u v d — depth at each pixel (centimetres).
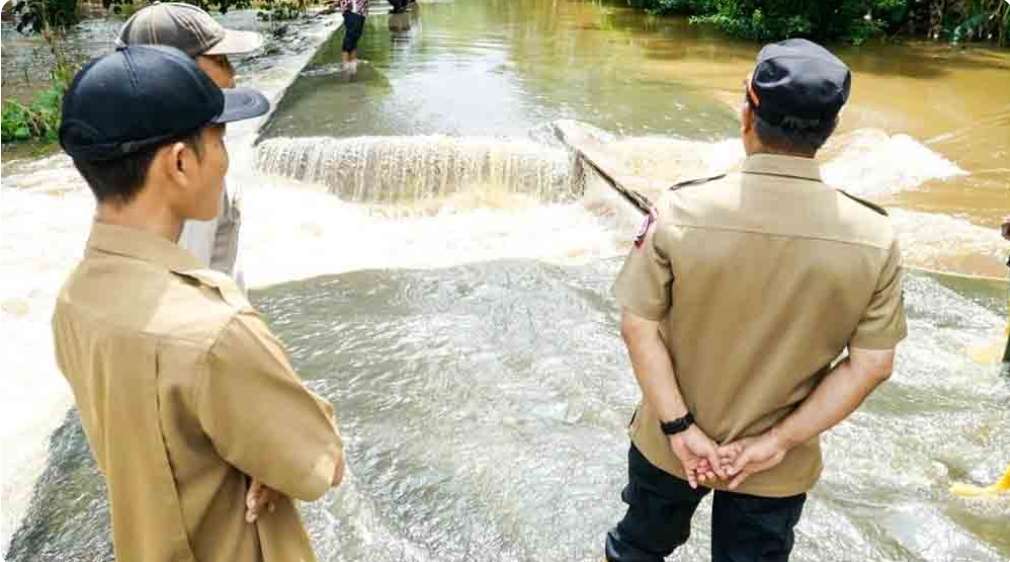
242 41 244
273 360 136
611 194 678
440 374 414
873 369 182
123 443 134
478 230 668
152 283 131
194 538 141
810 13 1422
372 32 1442
